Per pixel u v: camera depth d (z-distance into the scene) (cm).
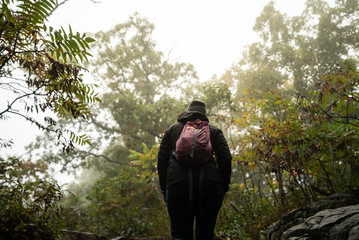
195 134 178
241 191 595
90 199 819
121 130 2225
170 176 172
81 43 223
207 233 172
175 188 166
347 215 249
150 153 745
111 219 730
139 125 1922
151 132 1928
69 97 268
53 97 266
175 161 176
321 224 258
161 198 895
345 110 430
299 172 425
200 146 171
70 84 256
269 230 361
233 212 582
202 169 169
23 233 246
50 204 294
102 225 727
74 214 781
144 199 873
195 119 201
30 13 214
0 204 257
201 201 163
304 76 2084
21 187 274
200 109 212
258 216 478
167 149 192
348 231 225
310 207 335
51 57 258
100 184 858
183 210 164
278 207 452
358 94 391
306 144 412
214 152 192
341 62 2005
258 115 552
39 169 1193
